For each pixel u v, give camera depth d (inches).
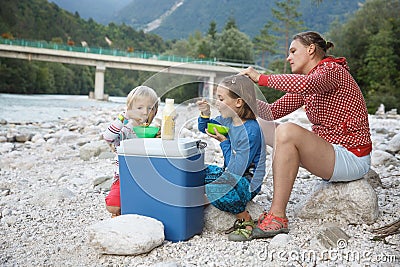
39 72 1717.5
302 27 1700.3
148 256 90.4
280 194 100.4
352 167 105.7
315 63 110.9
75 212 124.0
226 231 104.1
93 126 366.0
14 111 602.2
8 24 2223.2
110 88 2386.8
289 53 114.2
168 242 96.6
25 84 1603.1
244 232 99.7
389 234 98.2
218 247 94.9
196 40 1977.1
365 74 1035.9
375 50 1045.2
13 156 219.3
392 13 1165.7
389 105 805.2
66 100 1136.2
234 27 1861.5
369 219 106.7
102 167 190.7
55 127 391.5
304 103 118.7
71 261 90.1
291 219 112.3
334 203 109.4
